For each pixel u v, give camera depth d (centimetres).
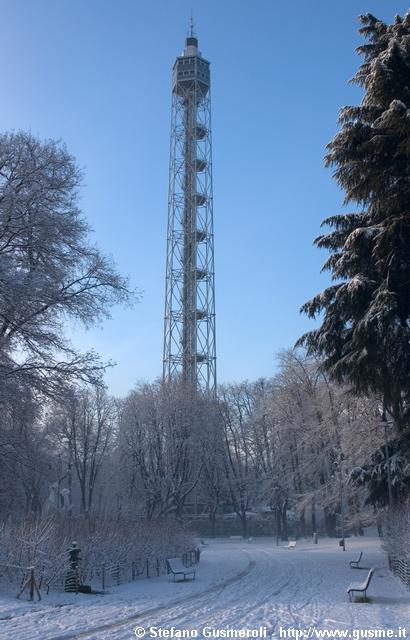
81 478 6575
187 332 6738
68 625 1129
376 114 2016
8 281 1925
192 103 7556
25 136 2188
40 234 2108
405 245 2023
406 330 2003
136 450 6075
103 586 1841
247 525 7812
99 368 2203
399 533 1964
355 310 2192
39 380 2080
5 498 2327
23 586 1509
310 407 4641
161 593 1738
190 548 3070
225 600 1570
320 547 4412
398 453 2652
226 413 7188
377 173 1911
